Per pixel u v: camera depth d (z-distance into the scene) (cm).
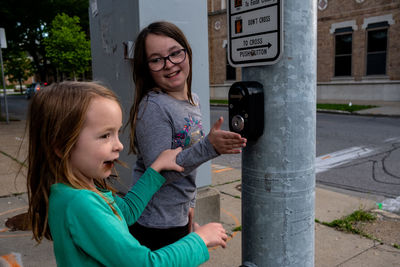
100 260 92
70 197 94
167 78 153
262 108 140
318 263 265
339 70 1666
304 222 147
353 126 946
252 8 140
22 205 384
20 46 2325
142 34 152
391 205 390
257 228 149
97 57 383
